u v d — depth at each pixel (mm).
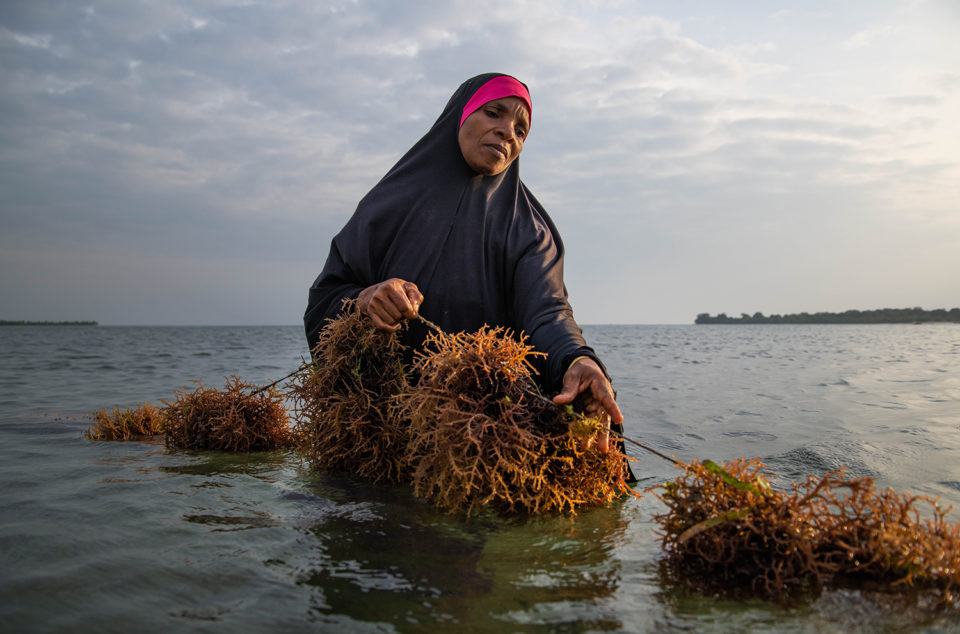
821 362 15211
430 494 2854
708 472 2344
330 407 3547
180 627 1690
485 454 2713
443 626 1715
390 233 4008
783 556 2109
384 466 3396
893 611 1825
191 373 11211
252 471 3596
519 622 1744
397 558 2230
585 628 1710
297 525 2586
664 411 6277
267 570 2096
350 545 2354
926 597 1927
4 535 2402
